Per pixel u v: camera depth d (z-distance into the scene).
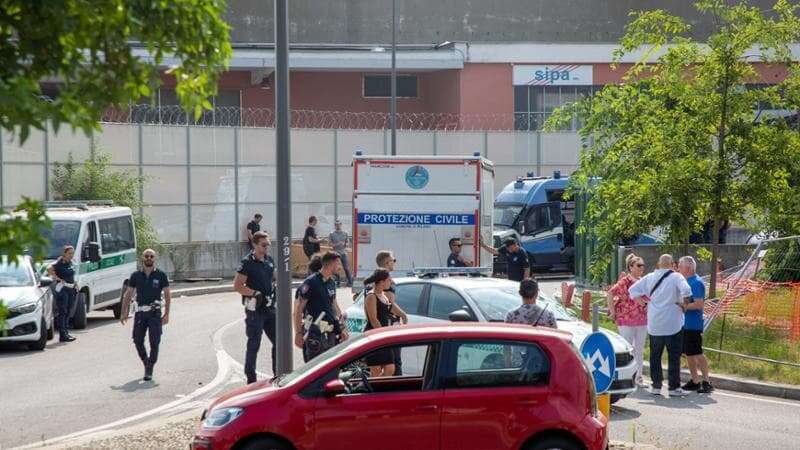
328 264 24.45
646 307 30.28
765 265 38.50
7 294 38.25
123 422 24.75
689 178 39.47
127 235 51.59
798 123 41.25
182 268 68.62
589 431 16.34
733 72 39.47
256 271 27.61
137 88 10.18
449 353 16.52
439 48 98.00
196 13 9.96
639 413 26.22
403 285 27.78
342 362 16.58
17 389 29.89
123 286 50.59
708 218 41.00
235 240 71.94
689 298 28.97
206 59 10.16
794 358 33.69
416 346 16.61
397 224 43.16
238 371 33.19
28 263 40.38
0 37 9.59
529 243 70.50
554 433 16.42
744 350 35.16
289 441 16.28
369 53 96.06
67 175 62.72
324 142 75.56
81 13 9.48
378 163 43.16
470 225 43.06
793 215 39.31
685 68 41.09
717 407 27.23
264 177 72.88
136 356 36.97
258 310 27.55
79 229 46.00
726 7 40.12
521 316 22.19
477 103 98.50
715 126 40.12
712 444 22.25
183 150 69.88
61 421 25.02
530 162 81.94
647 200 40.44
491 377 16.47
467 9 105.81
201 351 38.09
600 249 44.66
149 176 66.69
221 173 71.38
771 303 36.28
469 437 16.28
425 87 102.81
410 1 105.00
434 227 43.16
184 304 56.97
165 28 9.87
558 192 71.56
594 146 45.69
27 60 9.80
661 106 42.03
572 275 73.62
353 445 16.23
